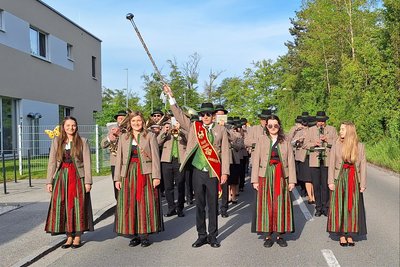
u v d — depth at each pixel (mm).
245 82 47312
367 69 25656
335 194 6727
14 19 21719
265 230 6590
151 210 6711
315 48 34656
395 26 23391
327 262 5945
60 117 27062
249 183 14516
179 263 5949
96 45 32719
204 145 6770
